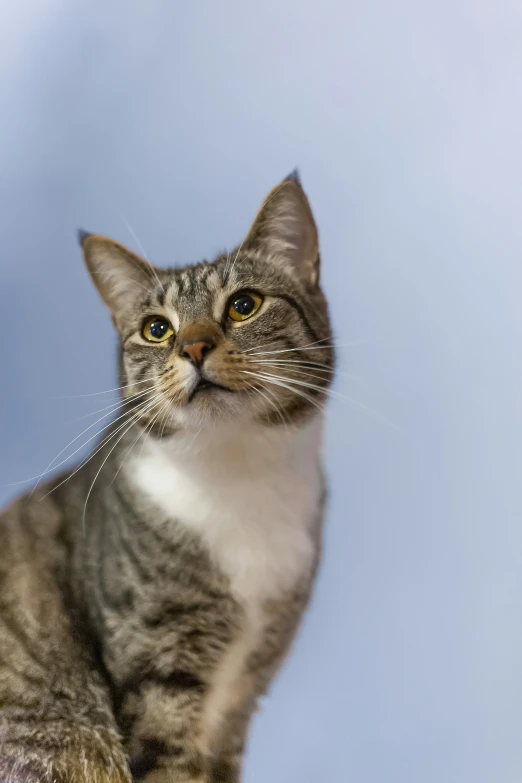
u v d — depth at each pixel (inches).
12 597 35.3
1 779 34.5
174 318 36.1
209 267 36.6
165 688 34.4
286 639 36.0
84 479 36.4
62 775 34.4
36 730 34.6
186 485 35.1
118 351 37.4
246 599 34.9
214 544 34.8
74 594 35.0
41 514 36.0
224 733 36.3
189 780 34.3
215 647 34.8
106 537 35.0
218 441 35.1
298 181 36.7
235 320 35.7
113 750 34.2
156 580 34.5
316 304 36.9
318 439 36.3
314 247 36.9
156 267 37.5
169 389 35.1
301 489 35.7
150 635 34.4
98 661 34.6
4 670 34.9
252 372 34.9
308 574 35.8
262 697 36.6
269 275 36.3
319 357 36.2
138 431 36.0
